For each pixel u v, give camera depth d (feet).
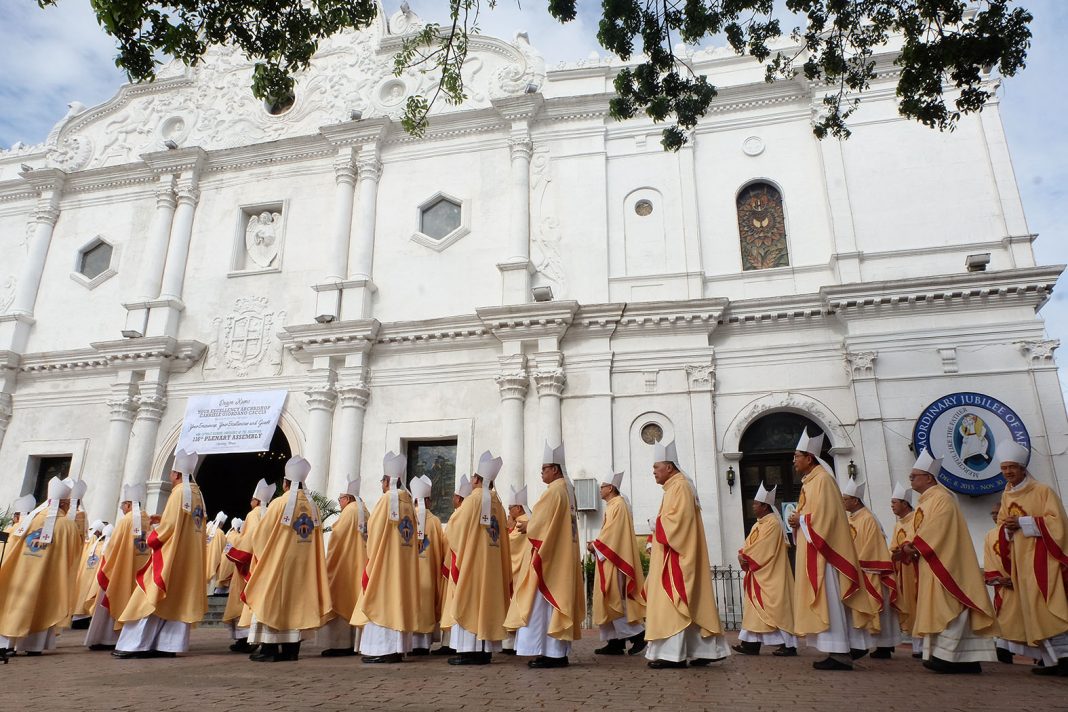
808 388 48.14
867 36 31.89
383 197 60.29
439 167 60.13
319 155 62.95
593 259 54.24
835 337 48.83
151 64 25.43
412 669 23.44
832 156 52.47
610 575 29.32
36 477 59.72
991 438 42.73
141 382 58.13
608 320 50.98
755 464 48.93
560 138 58.13
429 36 31.58
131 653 27.22
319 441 53.11
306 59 27.96
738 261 52.75
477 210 57.88
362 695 17.99
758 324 49.98
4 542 27.89
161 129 67.56
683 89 32.27
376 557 26.61
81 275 64.44
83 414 59.47
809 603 23.82
